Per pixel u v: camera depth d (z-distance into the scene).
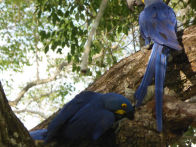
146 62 5.07
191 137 5.86
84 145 3.37
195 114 3.39
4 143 2.63
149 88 4.25
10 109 2.74
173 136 3.54
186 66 4.84
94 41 8.92
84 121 3.24
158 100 3.48
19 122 2.83
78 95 3.65
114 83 5.24
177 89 4.91
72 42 8.98
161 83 4.45
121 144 3.39
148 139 3.37
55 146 3.36
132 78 5.14
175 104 3.45
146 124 3.40
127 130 3.39
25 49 15.32
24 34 14.96
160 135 3.41
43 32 8.62
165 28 5.33
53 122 3.31
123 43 13.06
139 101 4.04
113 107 3.41
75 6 8.39
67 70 16.00
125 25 8.58
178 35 5.14
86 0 8.53
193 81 4.81
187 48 4.86
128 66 5.22
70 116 3.33
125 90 4.74
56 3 8.38
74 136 3.25
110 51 9.34
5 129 2.63
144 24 5.79
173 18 5.71
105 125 3.22
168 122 3.46
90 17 8.79
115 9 8.59
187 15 8.09
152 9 5.93
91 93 3.69
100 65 9.65
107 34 9.16
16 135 2.74
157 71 4.63
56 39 8.75
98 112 3.31
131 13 8.59
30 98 17.52
